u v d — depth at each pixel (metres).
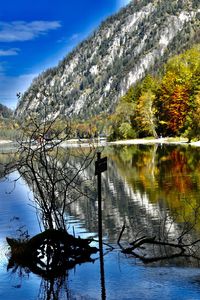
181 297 7.93
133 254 10.84
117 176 28.44
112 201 18.81
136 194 20.39
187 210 15.80
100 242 11.22
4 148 86.06
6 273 10.05
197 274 9.11
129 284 8.78
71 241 11.26
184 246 10.95
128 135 98.50
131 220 14.80
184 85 88.25
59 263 10.62
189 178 24.72
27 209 18.31
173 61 127.69
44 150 12.19
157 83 112.88
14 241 11.66
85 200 19.17
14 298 8.47
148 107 93.94
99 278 9.29
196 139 68.12
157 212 15.82
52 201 11.78
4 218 16.56
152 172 29.50
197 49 131.50
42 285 9.15
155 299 7.92
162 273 9.28
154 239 11.77
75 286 8.93
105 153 55.75
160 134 92.69
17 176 32.03
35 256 11.16
